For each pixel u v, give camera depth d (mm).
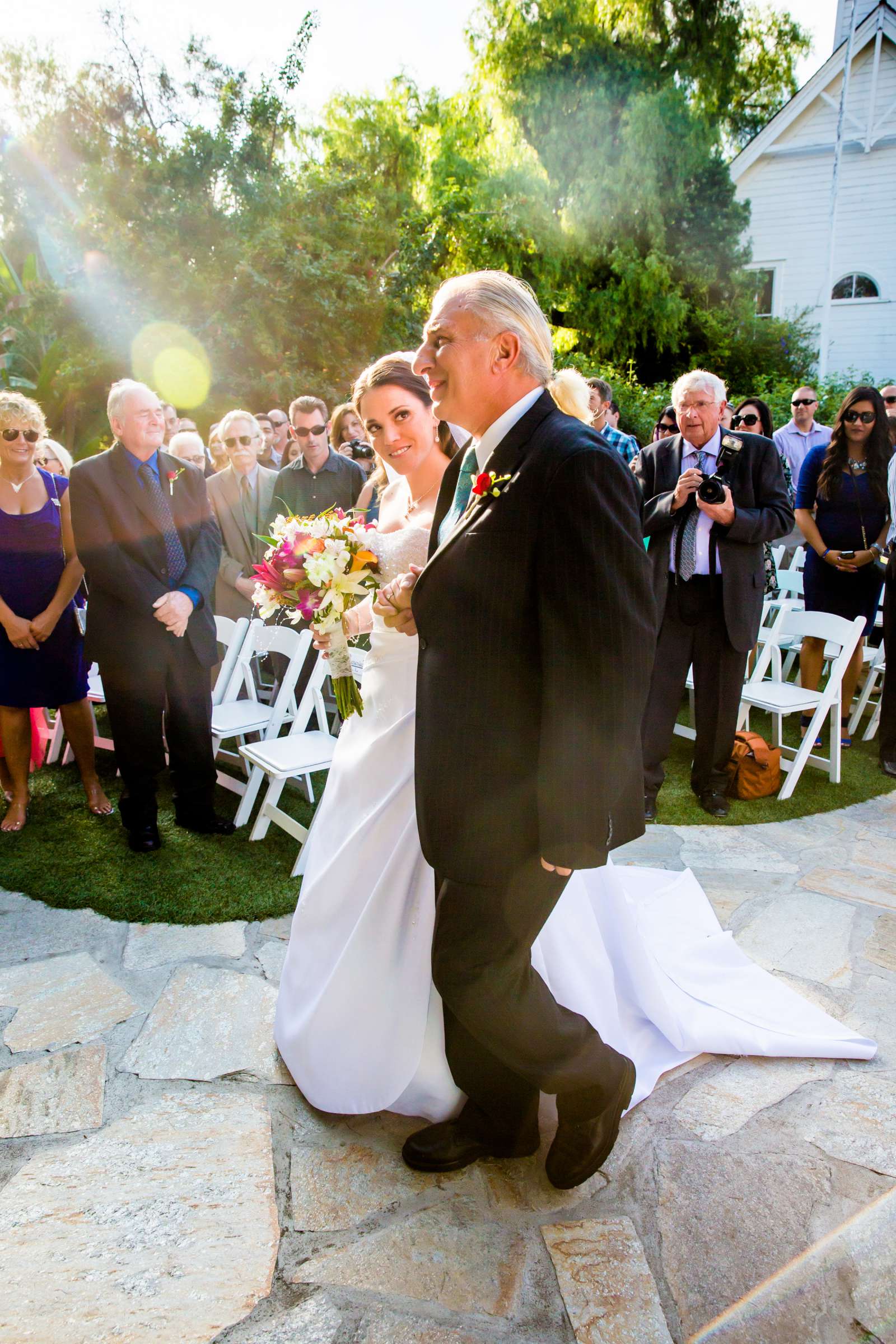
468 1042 1951
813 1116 2227
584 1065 1812
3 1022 2559
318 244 13578
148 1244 1825
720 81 20469
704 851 3801
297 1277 1754
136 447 3402
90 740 4027
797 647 5898
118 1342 1609
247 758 3744
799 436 7102
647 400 13703
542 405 1616
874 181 15672
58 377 13109
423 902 1998
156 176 13258
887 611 4723
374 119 21203
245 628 4434
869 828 4074
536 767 1600
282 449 7441
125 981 2762
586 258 17703
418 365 1651
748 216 16875
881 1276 1764
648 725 4133
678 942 2867
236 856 3625
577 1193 1977
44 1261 1779
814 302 16562
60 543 3799
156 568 3473
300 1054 2203
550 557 1455
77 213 14680
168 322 12945
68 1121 2174
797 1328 1656
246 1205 1929
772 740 5297
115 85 14461
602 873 2340
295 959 2320
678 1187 1990
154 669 3465
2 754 4043
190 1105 2234
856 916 3236
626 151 17328
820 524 5207
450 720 1606
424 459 2244
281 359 13352
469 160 19578
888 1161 2074
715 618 4055
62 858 3598
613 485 1471
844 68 15008
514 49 18406
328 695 5227
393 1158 2070
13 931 3051
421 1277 1756
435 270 16766
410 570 1932
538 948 2055
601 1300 1711
